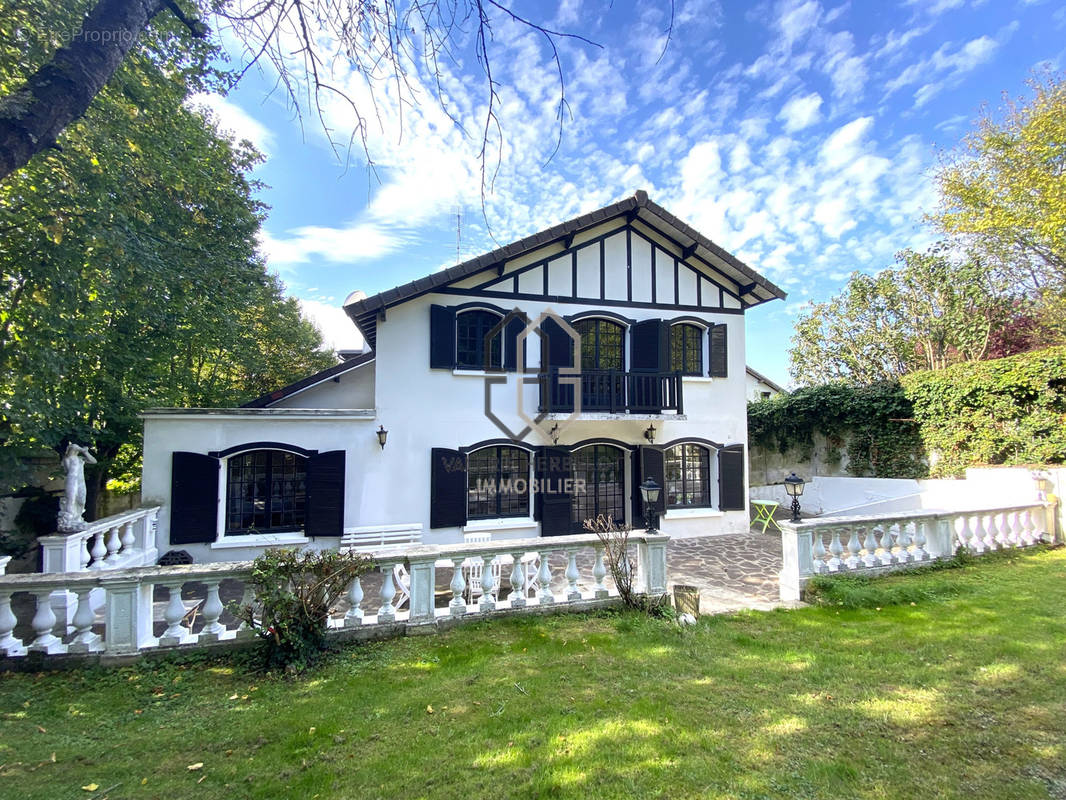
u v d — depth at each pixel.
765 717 3.53
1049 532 9.06
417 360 10.09
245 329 14.27
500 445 10.50
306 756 3.10
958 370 11.54
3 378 7.04
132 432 10.66
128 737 3.32
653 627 5.34
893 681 4.07
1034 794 2.70
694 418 11.98
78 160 6.57
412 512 9.88
